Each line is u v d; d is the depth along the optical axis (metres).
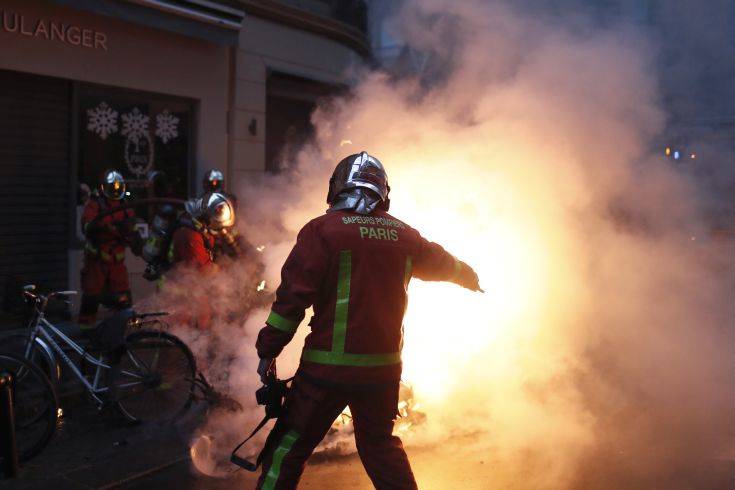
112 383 4.62
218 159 9.41
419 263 3.13
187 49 8.88
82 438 4.48
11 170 7.19
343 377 2.88
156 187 8.41
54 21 7.37
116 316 4.68
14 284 4.95
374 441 3.00
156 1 7.72
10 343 4.65
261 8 9.84
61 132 7.62
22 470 4.00
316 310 2.97
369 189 3.08
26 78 7.27
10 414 3.34
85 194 7.90
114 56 7.99
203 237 5.33
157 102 8.68
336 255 2.90
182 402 4.75
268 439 3.01
